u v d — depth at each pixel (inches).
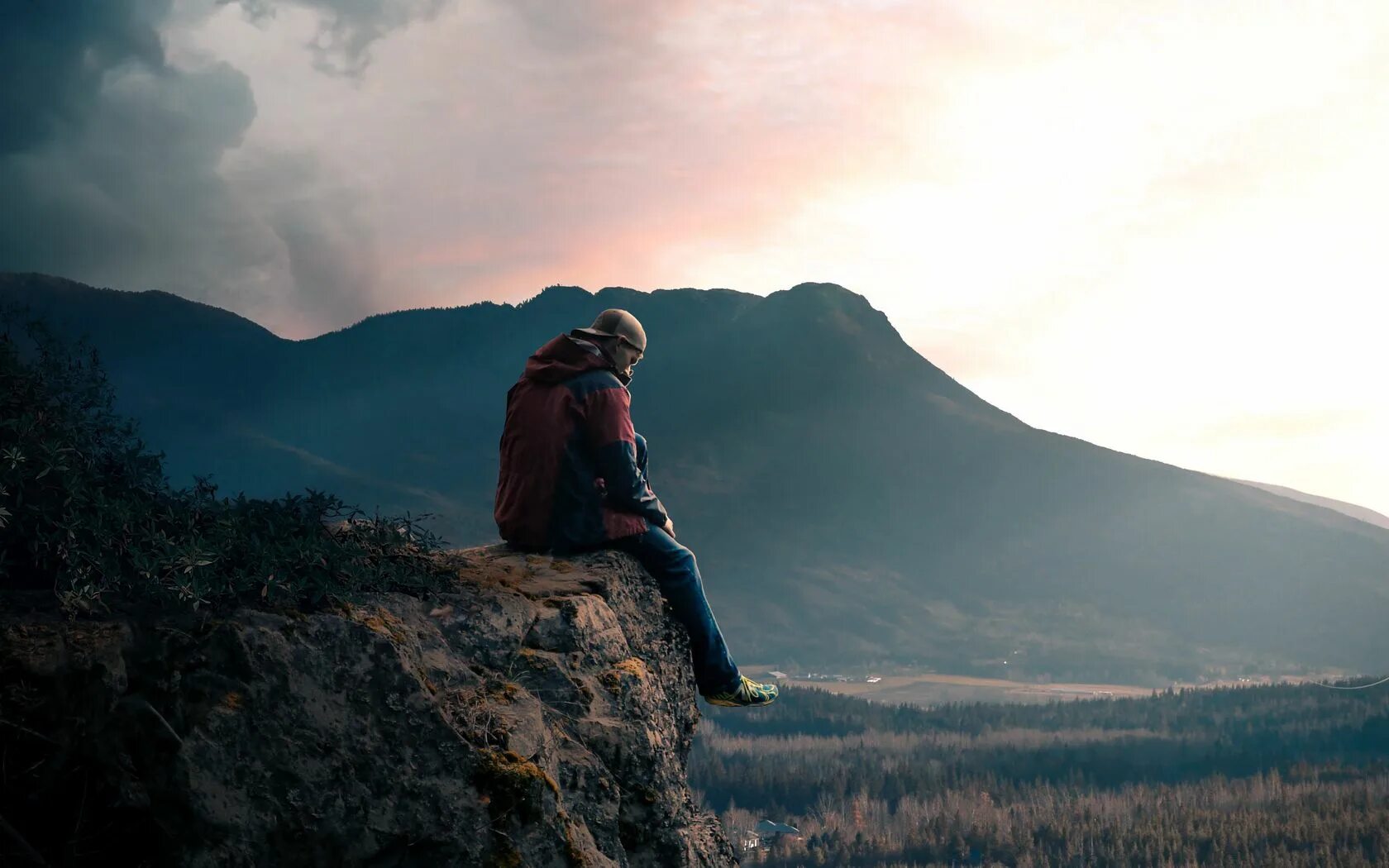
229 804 148.6
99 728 147.1
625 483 251.1
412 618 191.5
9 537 156.3
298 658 159.6
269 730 153.9
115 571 155.9
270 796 151.3
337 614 169.8
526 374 259.3
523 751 178.5
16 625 147.6
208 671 153.1
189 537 164.9
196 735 149.1
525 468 252.1
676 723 247.6
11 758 142.9
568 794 188.9
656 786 212.5
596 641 219.0
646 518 258.5
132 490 171.9
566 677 205.5
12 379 160.4
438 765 165.0
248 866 148.0
